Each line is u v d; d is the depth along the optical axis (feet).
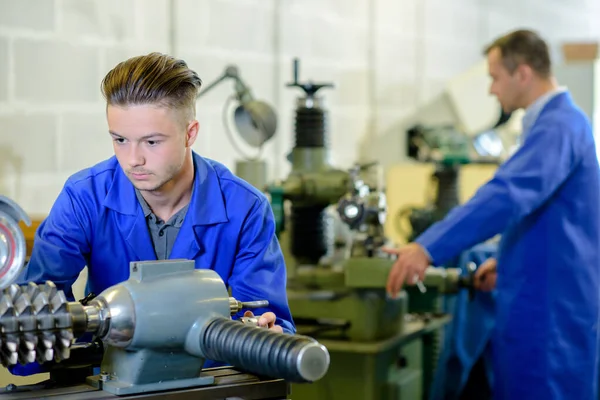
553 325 9.25
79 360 4.67
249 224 5.42
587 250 9.38
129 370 4.37
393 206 14.05
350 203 8.79
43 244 5.17
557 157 9.15
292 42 13.11
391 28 15.81
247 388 4.57
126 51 10.27
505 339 9.50
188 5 11.08
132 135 4.56
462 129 14.74
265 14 12.50
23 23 9.03
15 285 4.07
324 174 9.07
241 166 9.40
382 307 9.20
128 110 4.52
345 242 11.08
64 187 5.33
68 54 9.55
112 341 4.23
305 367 3.82
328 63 14.01
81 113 9.77
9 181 9.00
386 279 9.00
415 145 14.01
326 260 9.73
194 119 4.91
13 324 3.95
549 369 9.23
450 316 10.75
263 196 5.59
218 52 11.62
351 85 14.67
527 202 9.06
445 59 17.76
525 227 9.41
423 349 11.18
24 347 4.04
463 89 14.64
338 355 9.17
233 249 5.42
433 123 15.29
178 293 4.34
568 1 23.26
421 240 9.17
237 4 11.91
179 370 4.45
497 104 14.34
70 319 4.10
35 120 9.23
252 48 12.26
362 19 14.92
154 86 4.50
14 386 4.50
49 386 4.52
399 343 9.40
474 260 11.72
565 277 9.29
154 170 4.65
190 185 5.29
